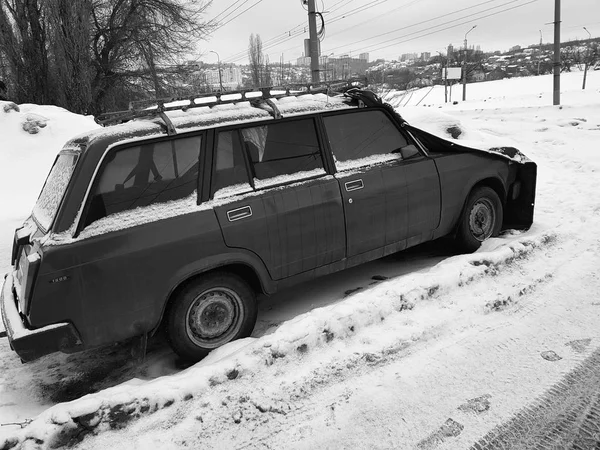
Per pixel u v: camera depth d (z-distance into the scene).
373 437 2.56
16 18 16.22
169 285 3.25
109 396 2.71
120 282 3.09
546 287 4.13
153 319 3.24
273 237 3.65
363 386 2.95
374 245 4.23
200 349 3.46
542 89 55.97
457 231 4.91
